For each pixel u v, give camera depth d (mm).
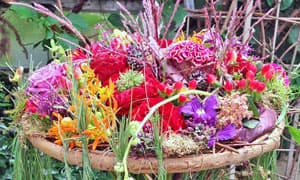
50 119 1206
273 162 1325
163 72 1225
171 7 2078
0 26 2254
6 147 2135
